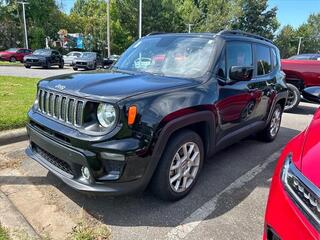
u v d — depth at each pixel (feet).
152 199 11.21
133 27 155.43
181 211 10.61
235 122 13.61
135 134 9.14
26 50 99.40
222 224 10.02
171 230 9.59
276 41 246.68
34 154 11.55
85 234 9.07
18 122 17.30
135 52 14.58
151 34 15.62
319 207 5.65
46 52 79.15
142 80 11.09
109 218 10.02
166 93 10.12
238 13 192.13
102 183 9.21
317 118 8.59
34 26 148.66
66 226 9.50
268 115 17.35
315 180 5.91
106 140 8.96
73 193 11.33
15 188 11.53
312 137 7.32
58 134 9.89
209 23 185.47
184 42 13.58
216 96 11.84
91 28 147.02
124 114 9.01
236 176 13.70
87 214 10.16
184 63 12.70
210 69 12.21
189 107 10.46
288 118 26.86
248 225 10.03
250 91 14.37
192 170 11.59
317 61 28.40
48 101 10.89
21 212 10.08
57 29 154.51
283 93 18.48
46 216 9.95
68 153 9.53
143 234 9.32
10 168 13.11
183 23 178.60
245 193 12.15
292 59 33.17
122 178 9.17
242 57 14.32
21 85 32.89
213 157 15.92
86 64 75.77
